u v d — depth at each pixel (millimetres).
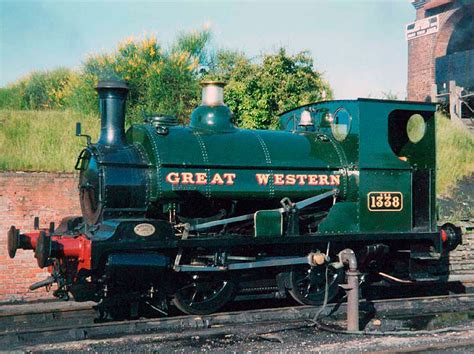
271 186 8695
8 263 9781
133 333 7434
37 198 9961
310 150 9156
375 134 9375
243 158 8609
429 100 24281
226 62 16625
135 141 8555
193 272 8219
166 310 8781
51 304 9398
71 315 8891
